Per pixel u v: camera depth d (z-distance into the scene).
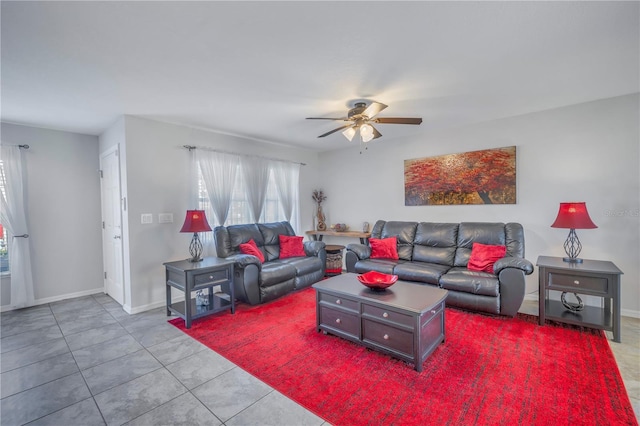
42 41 1.89
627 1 1.62
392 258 4.18
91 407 1.83
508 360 2.31
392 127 4.25
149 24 1.74
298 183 5.54
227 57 2.16
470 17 1.74
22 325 3.09
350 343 2.63
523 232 3.60
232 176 4.41
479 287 3.08
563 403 1.81
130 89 2.69
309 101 3.08
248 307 3.56
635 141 3.09
